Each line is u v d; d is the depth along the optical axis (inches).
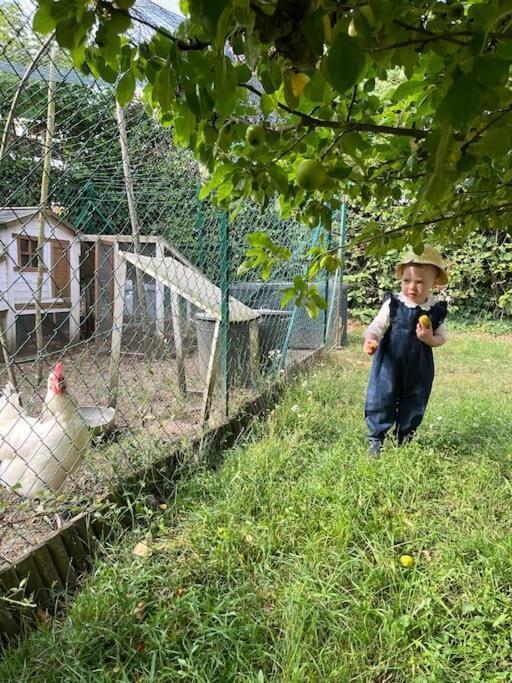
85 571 84.1
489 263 346.6
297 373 203.2
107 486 100.6
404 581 80.0
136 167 165.6
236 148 50.9
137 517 96.8
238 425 142.9
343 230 235.8
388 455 120.3
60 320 221.1
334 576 80.2
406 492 107.6
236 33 30.3
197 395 172.9
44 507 88.6
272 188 50.4
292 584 79.6
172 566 83.6
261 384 170.6
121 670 63.9
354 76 24.4
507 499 105.3
